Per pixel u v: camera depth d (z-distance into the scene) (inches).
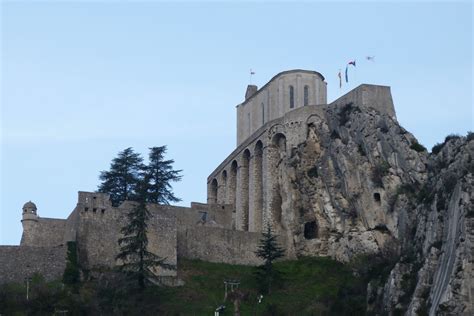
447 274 4756.4
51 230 5885.8
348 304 5324.8
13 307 5024.6
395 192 5787.4
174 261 5777.6
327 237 6166.3
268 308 5280.5
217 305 5359.3
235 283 5541.3
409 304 4928.6
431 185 5452.8
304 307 5378.9
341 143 6171.3
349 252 5954.7
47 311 5007.4
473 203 4825.3
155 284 5551.2
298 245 6210.6
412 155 5772.6
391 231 5743.1
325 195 6225.4
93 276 5492.1
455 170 5142.7
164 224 5826.8
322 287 5708.7
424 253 5108.3
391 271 5236.2
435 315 4658.0
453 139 5442.9
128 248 5482.3
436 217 5093.5
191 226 6038.4
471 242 4717.0
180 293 5482.3
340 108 6289.4
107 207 5733.3
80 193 5713.6
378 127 5999.0
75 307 5054.1
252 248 6131.9
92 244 5615.2
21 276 5374.0
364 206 5954.7
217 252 6043.3
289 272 5959.6
